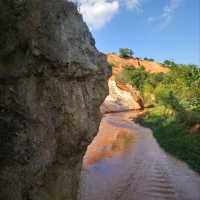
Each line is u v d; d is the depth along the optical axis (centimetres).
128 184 1602
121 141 2989
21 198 760
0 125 726
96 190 1470
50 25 895
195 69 4781
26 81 807
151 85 8244
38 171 817
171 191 1502
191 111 3462
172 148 2447
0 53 741
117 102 7425
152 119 4528
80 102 1042
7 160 725
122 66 11006
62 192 1001
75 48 999
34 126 812
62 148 981
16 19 765
